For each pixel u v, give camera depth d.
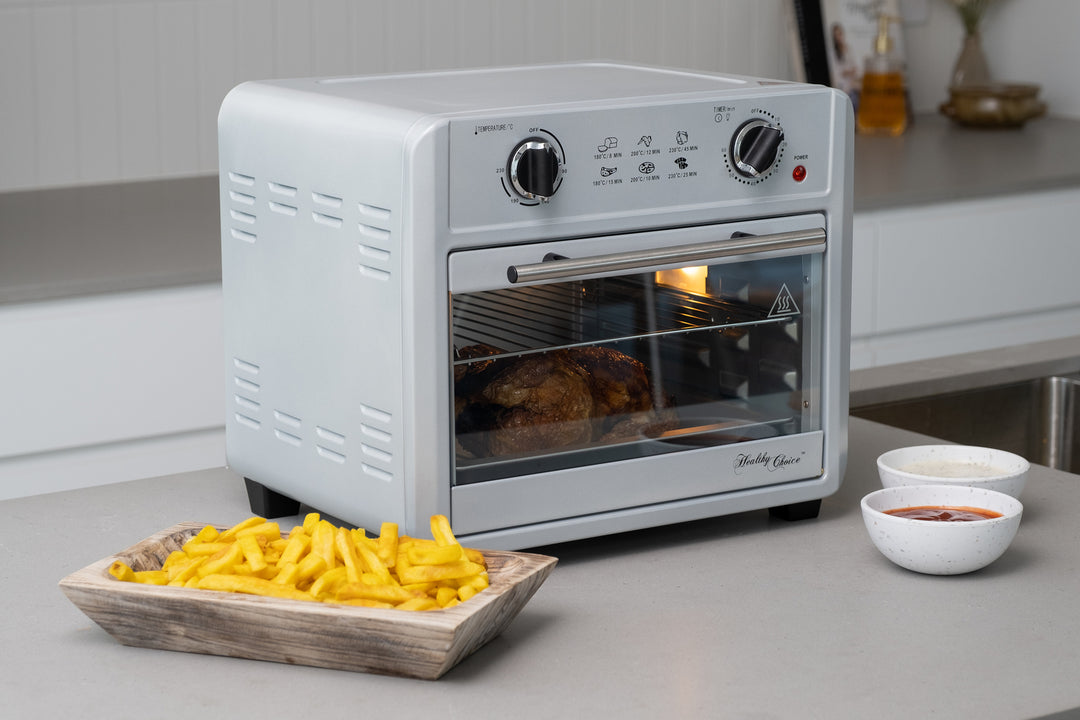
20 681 0.93
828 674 0.94
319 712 0.88
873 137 3.29
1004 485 1.21
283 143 1.17
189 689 0.92
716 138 1.17
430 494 1.09
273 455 1.24
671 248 1.16
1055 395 1.83
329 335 1.15
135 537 1.21
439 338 1.07
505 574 0.97
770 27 3.27
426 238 1.05
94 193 2.60
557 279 1.10
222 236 1.27
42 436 2.04
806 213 1.24
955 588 1.09
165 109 2.69
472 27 2.93
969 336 2.87
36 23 2.54
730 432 1.23
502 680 0.93
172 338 2.10
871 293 2.71
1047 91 3.53
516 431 1.13
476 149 1.06
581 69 1.42
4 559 1.16
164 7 2.64
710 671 0.94
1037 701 0.90
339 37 2.80
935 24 3.53
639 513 1.18
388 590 0.94
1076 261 2.93
